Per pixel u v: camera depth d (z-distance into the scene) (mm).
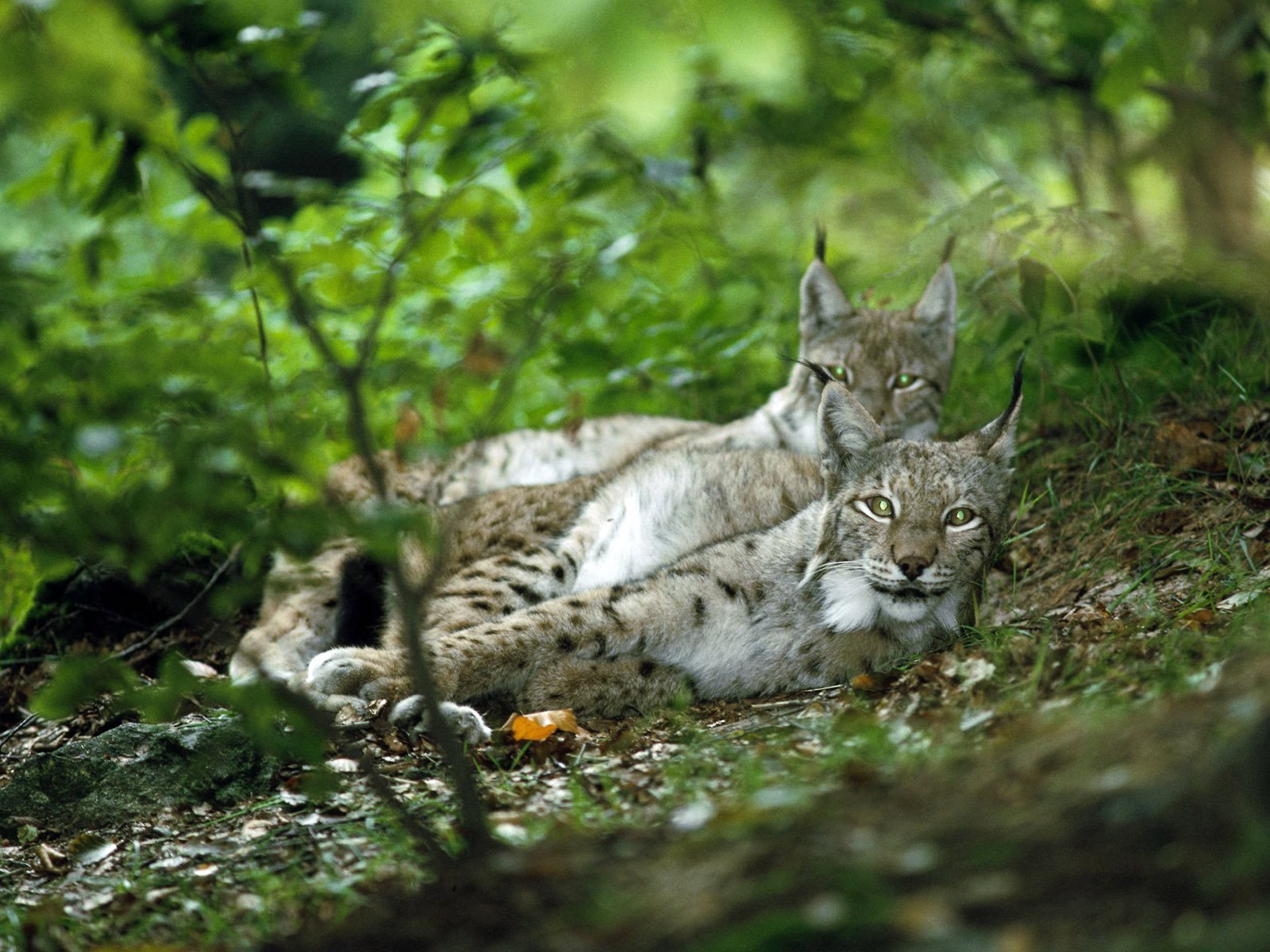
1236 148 13539
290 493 6742
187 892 5801
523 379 15391
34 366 5328
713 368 13539
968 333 11773
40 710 5121
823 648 8492
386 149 12953
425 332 11945
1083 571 9180
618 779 6371
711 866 4156
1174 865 3447
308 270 9516
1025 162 17141
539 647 8414
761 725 7266
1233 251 12844
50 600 10797
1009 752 4648
